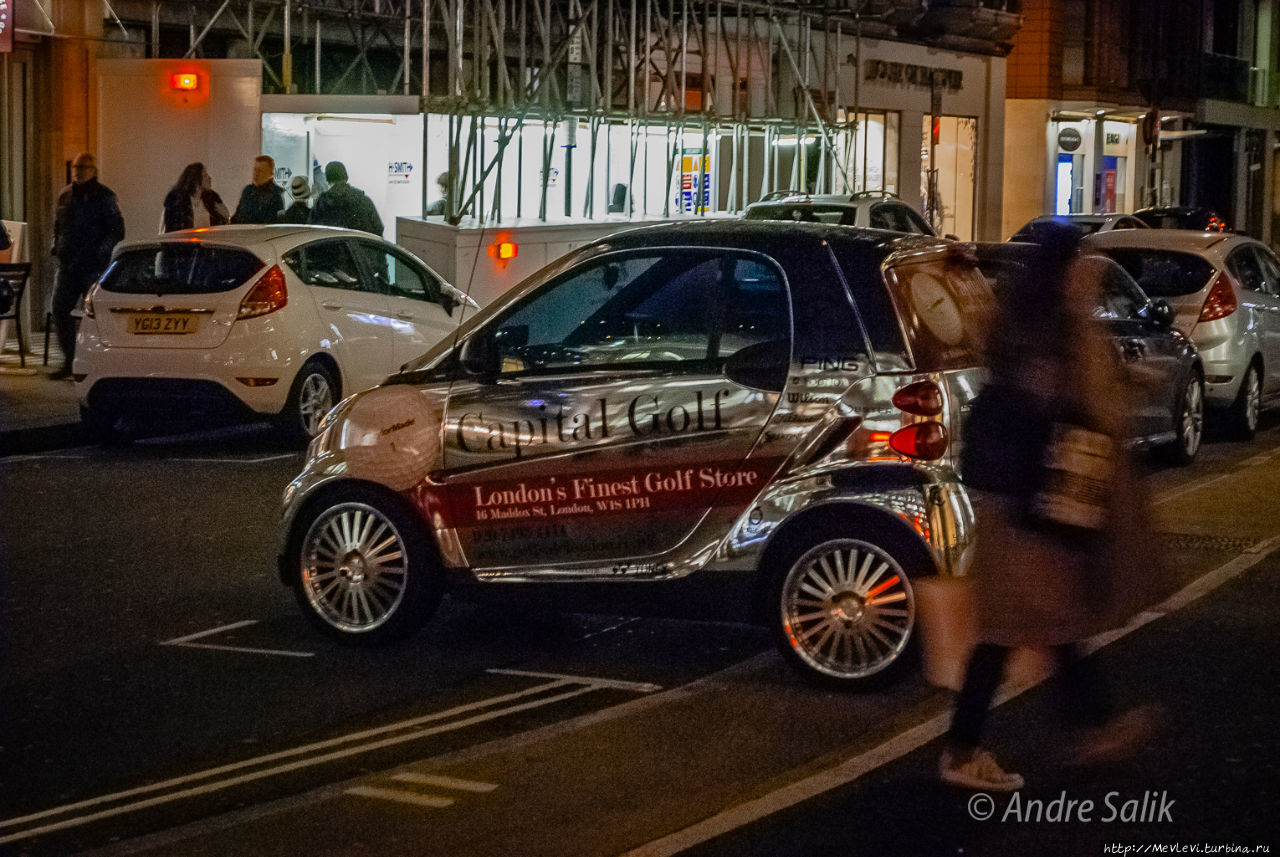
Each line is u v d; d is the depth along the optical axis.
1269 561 8.70
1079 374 4.90
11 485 10.85
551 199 19.80
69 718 6.17
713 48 24.94
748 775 5.47
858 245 6.47
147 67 17.27
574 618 7.66
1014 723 5.95
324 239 12.58
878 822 5.00
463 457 6.85
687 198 22.81
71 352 14.89
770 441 6.36
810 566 6.36
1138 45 45.25
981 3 37.19
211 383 11.77
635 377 6.60
